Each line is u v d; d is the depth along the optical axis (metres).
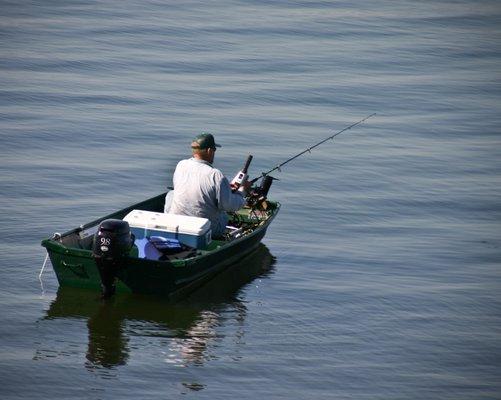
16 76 71.06
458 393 32.38
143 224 39.25
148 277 38.09
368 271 42.66
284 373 33.31
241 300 39.25
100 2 93.31
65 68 73.25
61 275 38.97
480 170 56.06
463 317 38.22
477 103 68.31
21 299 38.50
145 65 74.44
